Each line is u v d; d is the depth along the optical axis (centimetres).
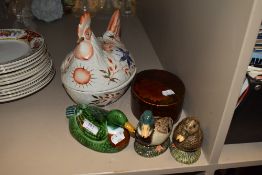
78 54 58
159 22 82
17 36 76
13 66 61
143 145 56
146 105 58
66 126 63
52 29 95
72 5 103
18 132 61
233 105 47
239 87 45
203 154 58
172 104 58
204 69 54
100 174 54
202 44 54
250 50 41
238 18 41
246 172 85
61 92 71
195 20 56
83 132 57
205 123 55
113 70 59
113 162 56
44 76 68
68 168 55
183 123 53
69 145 59
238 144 61
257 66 49
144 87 62
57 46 86
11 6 102
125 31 98
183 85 63
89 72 58
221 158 57
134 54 86
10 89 63
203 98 55
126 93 71
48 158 56
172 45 72
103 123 56
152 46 91
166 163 56
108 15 105
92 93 59
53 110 66
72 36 92
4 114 65
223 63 46
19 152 57
